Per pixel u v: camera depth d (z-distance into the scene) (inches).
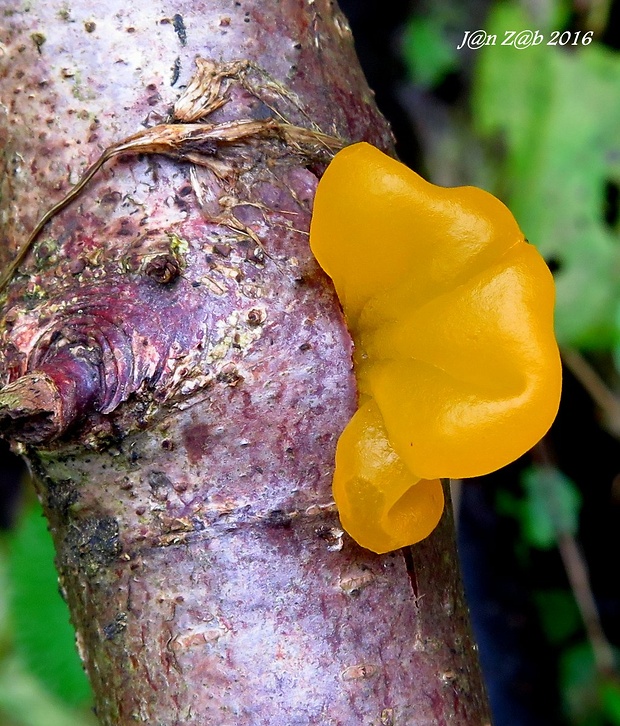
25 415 9.0
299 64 9.8
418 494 9.4
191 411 9.3
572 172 14.5
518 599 17.7
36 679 14.1
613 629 17.5
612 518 17.6
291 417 9.4
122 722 9.5
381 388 9.4
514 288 9.1
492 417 9.1
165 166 9.5
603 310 14.2
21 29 9.7
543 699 17.2
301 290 9.4
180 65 9.6
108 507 9.5
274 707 9.3
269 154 9.6
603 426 17.1
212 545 9.4
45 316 9.4
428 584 9.6
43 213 9.6
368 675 9.4
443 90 16.2
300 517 9.4
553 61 14.6
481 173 15.6
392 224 9.3
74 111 9.7
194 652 9.4
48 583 14.2
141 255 9.4
